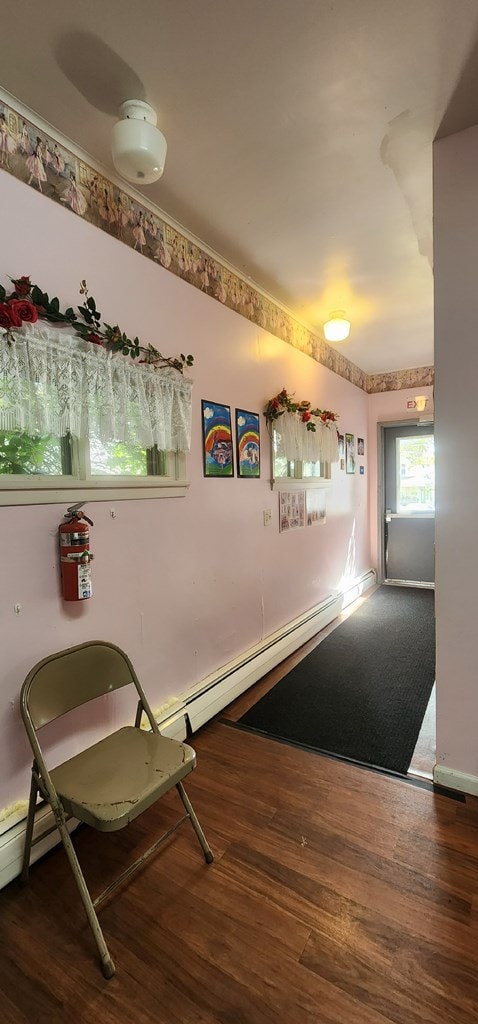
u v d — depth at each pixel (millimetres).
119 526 1857
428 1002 1054
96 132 1576
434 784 1820
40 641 1545
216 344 2443
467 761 1757
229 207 2016
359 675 2875
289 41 1259
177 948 1194
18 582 1478
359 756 2031
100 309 1741
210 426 2402
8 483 1425
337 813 1680
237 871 1435
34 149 1499
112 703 1833
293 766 1974
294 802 1747
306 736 2203
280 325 3133
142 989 1101
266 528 3010
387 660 3111
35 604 1528
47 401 1463
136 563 1944
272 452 3041
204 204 1990
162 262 2053
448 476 1706
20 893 1378
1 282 1409
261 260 2500
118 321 1821
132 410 1817
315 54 1299
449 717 1775
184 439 2086
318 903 1314
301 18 1194
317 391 3791
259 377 2877
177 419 2064
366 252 2420
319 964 1146
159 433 1919
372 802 1733
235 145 1636
